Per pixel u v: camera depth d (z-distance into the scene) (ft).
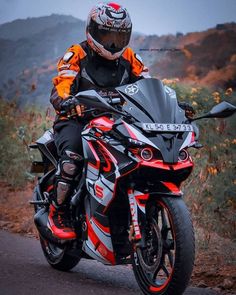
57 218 22.27
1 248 25.53
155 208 19.49
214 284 22.65
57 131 22.09
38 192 23.89
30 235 28.60
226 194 29.35
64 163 21.38
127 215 20.31
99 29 21.22
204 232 27.09
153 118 19.15
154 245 19.38
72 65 21.75
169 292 18.83
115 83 22.09
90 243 20.67
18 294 19.29
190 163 19.06
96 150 20.30
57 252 23.34
